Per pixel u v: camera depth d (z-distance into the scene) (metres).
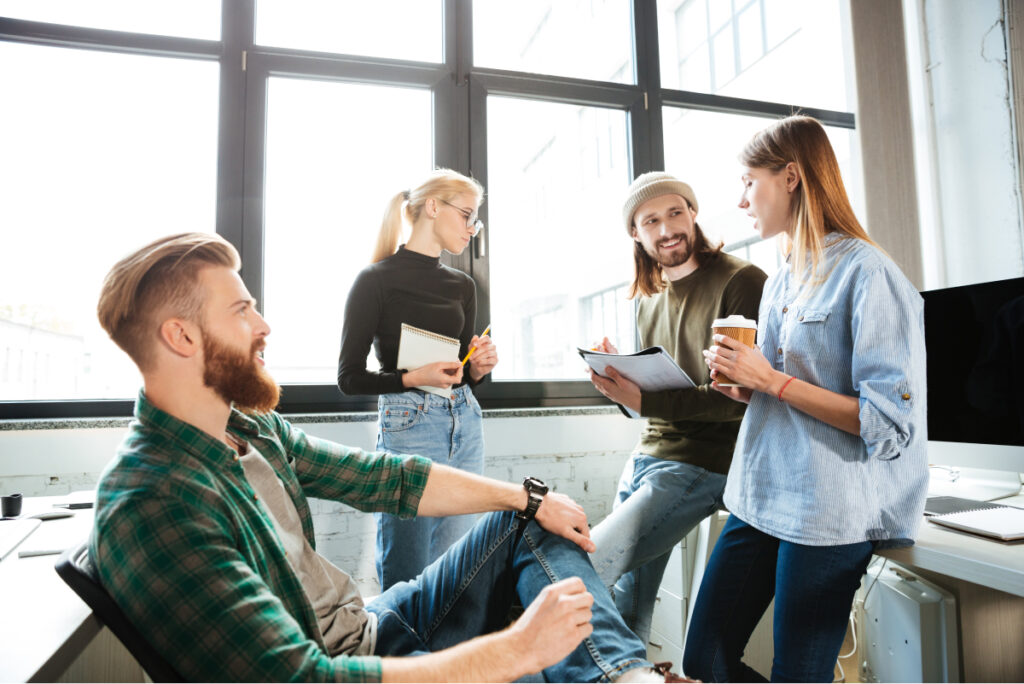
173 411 0.67
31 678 0.46
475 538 1.00
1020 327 1.33
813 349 1.04
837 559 0.98
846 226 1.06
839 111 2.71
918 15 2.73
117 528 0.57
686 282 1.61
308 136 2.17
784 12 4.93
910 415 0.91
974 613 1.32
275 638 0.56
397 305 1.63
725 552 1.18
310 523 0.88
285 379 2.10
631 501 1.50
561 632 0.66
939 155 2.69
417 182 1.74
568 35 7.16
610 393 1.51
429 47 2.33
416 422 1.56
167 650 0.55
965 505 1.27
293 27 2.17
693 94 2.55
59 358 1.94
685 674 1.20
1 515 1.08
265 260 2.10
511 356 13.17
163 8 2.06
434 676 0.60
